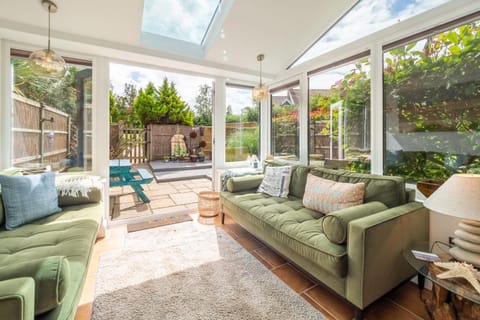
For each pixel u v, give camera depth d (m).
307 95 3.13
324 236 1.57
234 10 2.35
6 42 2.31
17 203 1.71
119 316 1.42
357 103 2.50
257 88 3.28
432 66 1.88
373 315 1.45
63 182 2.20
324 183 2.15
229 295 1.61
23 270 0.90
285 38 2.77
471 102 1.69
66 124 2.64
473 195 1.09
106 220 2.80
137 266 1.97
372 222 1.37
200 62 3.09
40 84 2.51
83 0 1.99
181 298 1.57
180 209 3.50
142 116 7.15
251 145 3.99
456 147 1.77
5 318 0.71
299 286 1.74
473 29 1.67
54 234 1.55
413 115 2.02
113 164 3.93
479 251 1.16
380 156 2.26
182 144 7.81
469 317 1.13
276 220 1.93
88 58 2.68
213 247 2.33
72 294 1.04
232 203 2.55
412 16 1.97
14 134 2.38
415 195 1.94
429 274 1.19
